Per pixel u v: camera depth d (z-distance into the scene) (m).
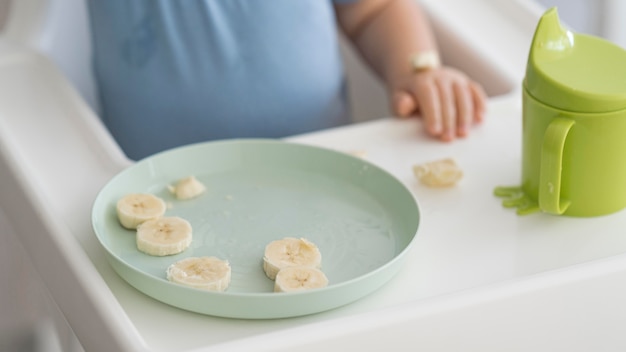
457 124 0.93
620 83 0.78
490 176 0.85
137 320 0.71
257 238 0.77
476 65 1.04
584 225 0.79
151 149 1.09
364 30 1.16
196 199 0.82
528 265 0.75
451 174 0.84
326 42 1.10
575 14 1.61
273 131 1.10
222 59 1.06
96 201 0.78
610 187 0.79
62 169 0.85
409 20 1.13
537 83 0.79
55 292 0.76
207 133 1.08
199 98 1.07
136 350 0.68
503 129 0.92
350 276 0.74
